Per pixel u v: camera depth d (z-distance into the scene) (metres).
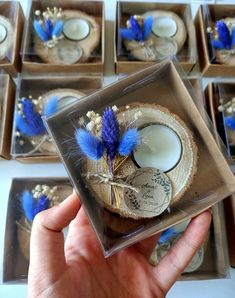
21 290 0.29
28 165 0.32
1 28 0.34
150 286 0.22
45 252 0.20
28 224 0.29
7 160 0.32
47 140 0.31
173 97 0.19
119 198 0.17
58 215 0.20
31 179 0.30
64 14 0.36
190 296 0.29
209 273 0.28
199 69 0.36
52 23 0.34
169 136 0.18
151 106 0.19
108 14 0.38
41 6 0.36
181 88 0.19
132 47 0.34
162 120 0.18
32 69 0.34
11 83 0.33
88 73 0.34
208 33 0.35
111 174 0.17
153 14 0.36
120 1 0.36
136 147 0.18
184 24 0.36
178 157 0.18
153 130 0.18
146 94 0.19
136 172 0.17
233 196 0.28
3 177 0.32
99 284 0.21
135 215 0.17
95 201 0.17
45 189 0.29
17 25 0.34
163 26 0.35
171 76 0.20
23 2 0.39
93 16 0.36
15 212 0.29
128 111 0.19
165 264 0.23
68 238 0.23
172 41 0.34
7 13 0.35
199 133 0.19
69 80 0.33
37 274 0.19
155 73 0.20
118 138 0.17
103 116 0.17
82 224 0.23
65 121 0.19
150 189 0.17
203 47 0.34
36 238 0.20
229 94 0.33
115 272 0.22
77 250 0.22
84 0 0.36
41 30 0.34
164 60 0.20
